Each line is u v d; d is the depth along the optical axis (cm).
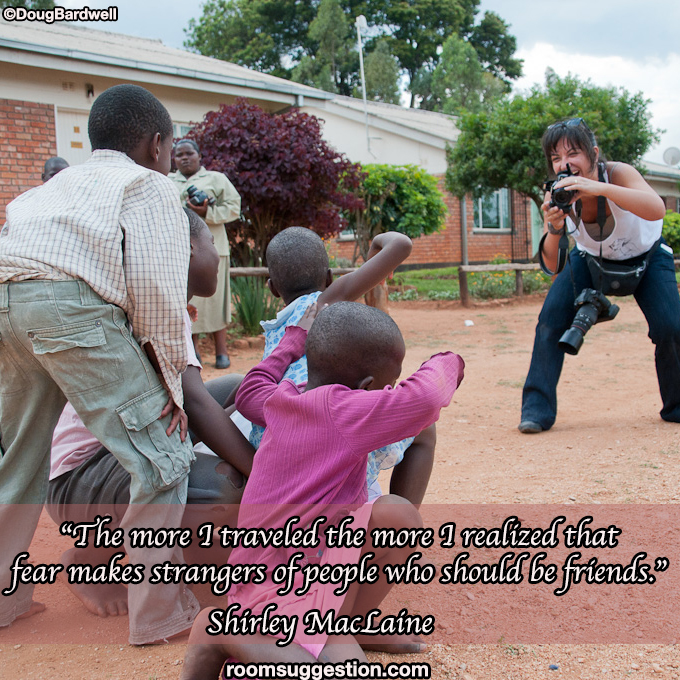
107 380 209
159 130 241
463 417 500
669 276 421
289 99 1330
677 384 429
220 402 292
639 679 189
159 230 217
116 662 209
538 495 324
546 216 394
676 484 323
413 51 4894
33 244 206
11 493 231
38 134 1105
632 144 1393
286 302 260
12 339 210
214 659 174
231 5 4834
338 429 183
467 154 1430
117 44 1431
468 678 193
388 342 194
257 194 832
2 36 1020
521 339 857
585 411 503
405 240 257
